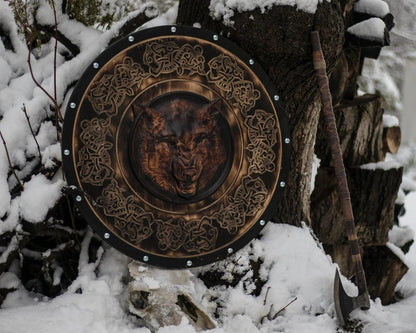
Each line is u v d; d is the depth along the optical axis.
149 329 3.62
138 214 3.67
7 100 3.74
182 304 3.64
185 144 3.67
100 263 3.75
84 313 3.57
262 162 3.79
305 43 3.79
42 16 3.86
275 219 3.95
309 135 3.96
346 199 3.79
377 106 4.52
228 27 3.77
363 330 3.68
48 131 3.73
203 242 3.74
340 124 4.43
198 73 3.70
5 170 3.62
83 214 3.62
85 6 3.90
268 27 3.76
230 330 3.68
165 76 3.67
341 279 3.87
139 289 3.62
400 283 4.67
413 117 6.22
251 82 3.76
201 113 3.70
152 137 3.66
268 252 3.85
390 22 4.55
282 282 3.81
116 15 3.99
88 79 3.60
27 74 3.84
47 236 3.79
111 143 3.63
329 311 3.76
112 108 3.63
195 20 3.87
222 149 3.74
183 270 3.72
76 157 3.60
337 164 3.80
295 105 3.89
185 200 3.71
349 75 4.55
